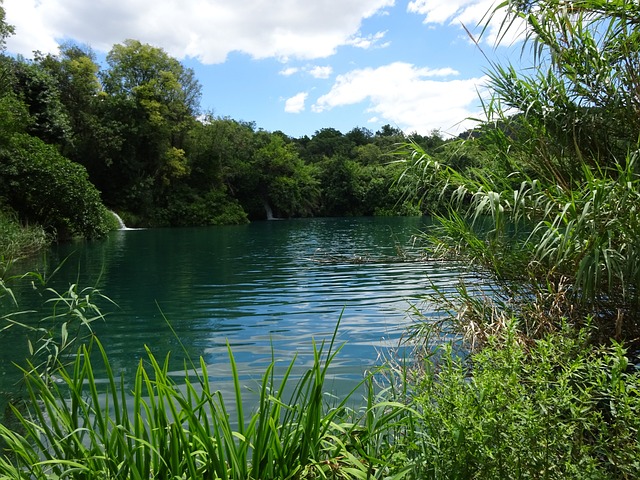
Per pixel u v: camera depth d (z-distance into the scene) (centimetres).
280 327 581
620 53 313
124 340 529
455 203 358
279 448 169
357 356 447
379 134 7888
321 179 5059
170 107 4022
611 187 260
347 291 814
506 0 314
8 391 370
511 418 148
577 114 328
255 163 4625
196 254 1473
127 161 3569
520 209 298
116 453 183
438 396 178
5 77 2222
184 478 162
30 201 1827
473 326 308
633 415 141
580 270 243
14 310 663
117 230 2984
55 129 2833
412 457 175
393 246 1642
